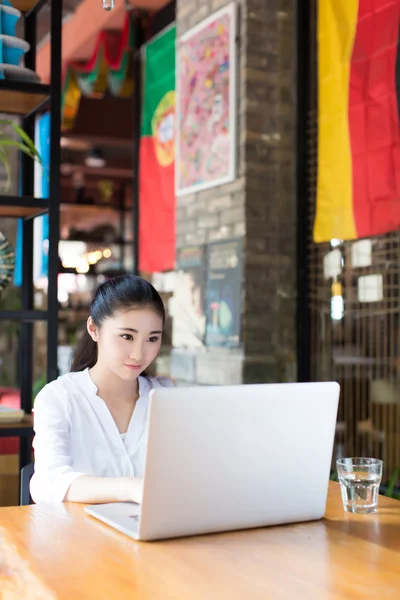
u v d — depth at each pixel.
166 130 5.59
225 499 1.48
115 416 2.07
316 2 4.36
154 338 1.96
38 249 3.20
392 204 3.63
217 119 4.62
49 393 2.01
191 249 4.98
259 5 4.45
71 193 11.50
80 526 1.51
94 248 10.38
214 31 4.66
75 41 7.05
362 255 3.95
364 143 3.79
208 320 4.75
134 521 1.51
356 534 1.50
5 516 1.58
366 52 3.78
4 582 1.37
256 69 4.43
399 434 3.72
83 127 8.94
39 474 1.84
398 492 3.62
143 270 5.97
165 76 5.62
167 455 1.40
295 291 4.46
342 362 4.11
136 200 6.15
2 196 2.74
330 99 4.03
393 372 3.76
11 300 4.61
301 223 4.41
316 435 1.58
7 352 5.74
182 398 1.40
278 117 4.48
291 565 1.30
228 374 4.49
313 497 1.59
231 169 4.45
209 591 1.17
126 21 6.09
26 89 2.78
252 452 1.50
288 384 1.54
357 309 4.00
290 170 4.50
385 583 1.21
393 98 3.62
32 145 2.72
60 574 1.23
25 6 3.07
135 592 1.16
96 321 1.98
